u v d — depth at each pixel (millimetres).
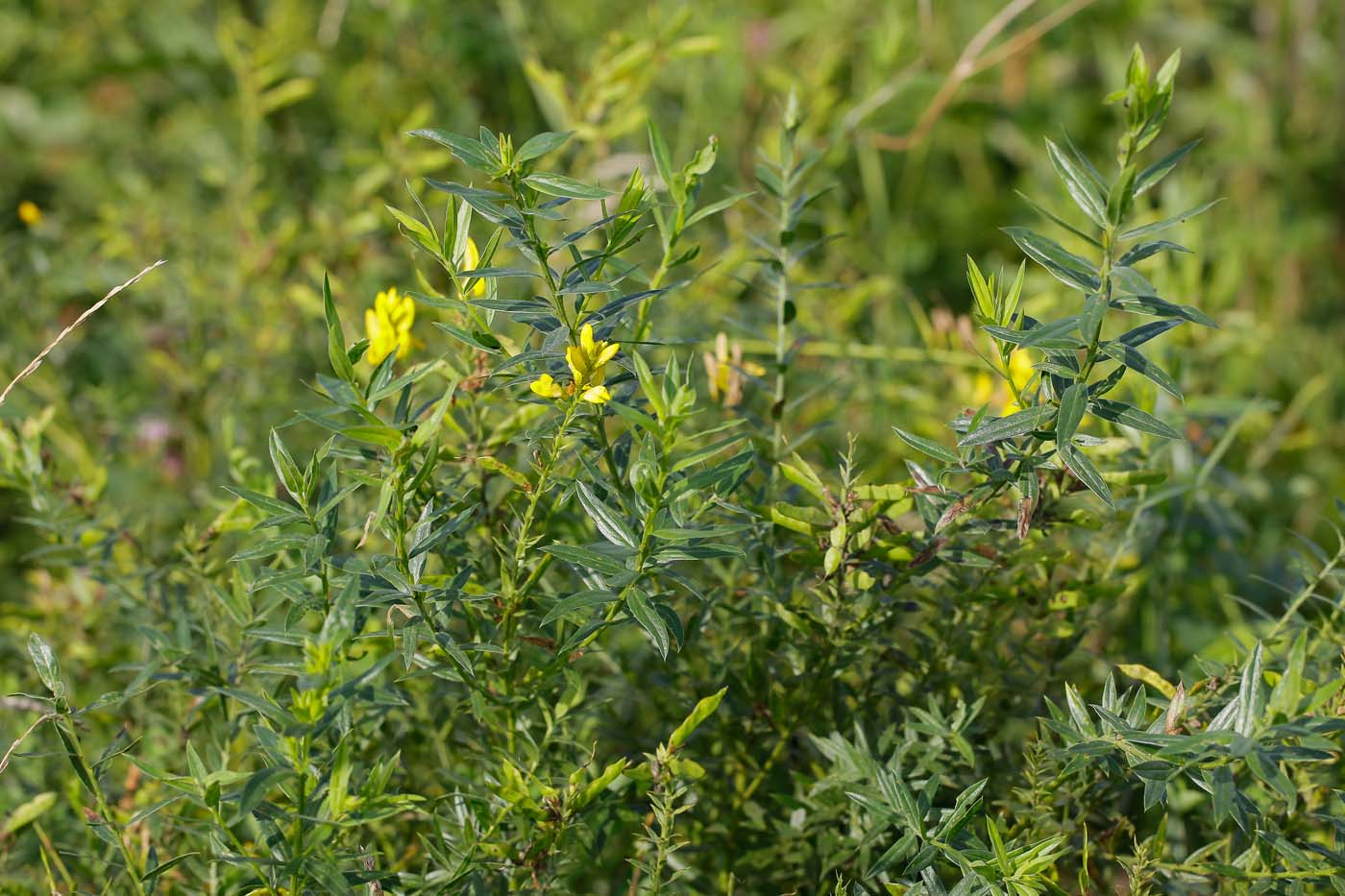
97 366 1685
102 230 1657
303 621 1215
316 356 1599
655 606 1080
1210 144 2348
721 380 1219
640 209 1086
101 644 1337
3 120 2361
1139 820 1209
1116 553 1255
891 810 1104
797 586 1173
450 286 1528
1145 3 2324
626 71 1497
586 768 1151
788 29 2182
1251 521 1694
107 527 1268
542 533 1116
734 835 1195
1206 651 1271
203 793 1066
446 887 1104
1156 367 1051
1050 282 1646
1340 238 2309
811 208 1824
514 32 2088
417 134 1063
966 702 1185
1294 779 1146
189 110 2309
